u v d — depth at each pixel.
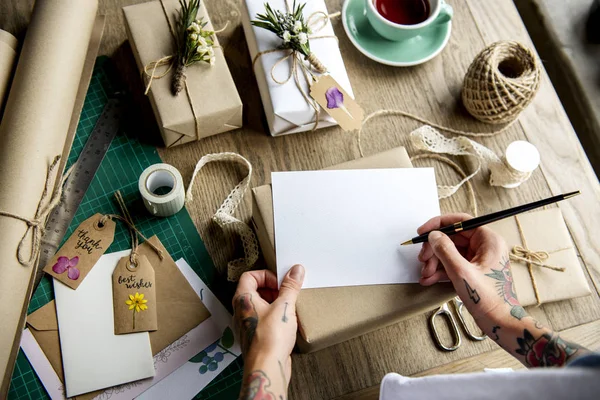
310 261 0.84
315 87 0.95
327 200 0.87
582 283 0.94
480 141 1.07
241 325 0.76
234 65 1.06
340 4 1.12
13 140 0.84
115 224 0.94
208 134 0.99
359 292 0.84
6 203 0.81
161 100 0.92
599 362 0.53
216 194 0.99
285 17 0.97
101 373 0.87
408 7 1.07
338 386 0.91
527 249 0.94
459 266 0.77
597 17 1.51
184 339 0.90
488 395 0.60
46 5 0.92
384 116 1.06
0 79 0.91
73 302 0.89
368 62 1.09
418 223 0.87
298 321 0.81
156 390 0.88
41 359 0.87
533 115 1.09
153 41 0.96
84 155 0.97
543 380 0.54
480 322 0.78
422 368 0.92
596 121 1.48
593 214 1.04
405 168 0.90
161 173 0.91
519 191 1.04
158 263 0.93
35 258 0.85
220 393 0.89
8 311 0.79
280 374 0.71
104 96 1.01
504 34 1.14
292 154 1.02
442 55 1.11
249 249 0.95
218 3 1.09
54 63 0.89
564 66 1.51
